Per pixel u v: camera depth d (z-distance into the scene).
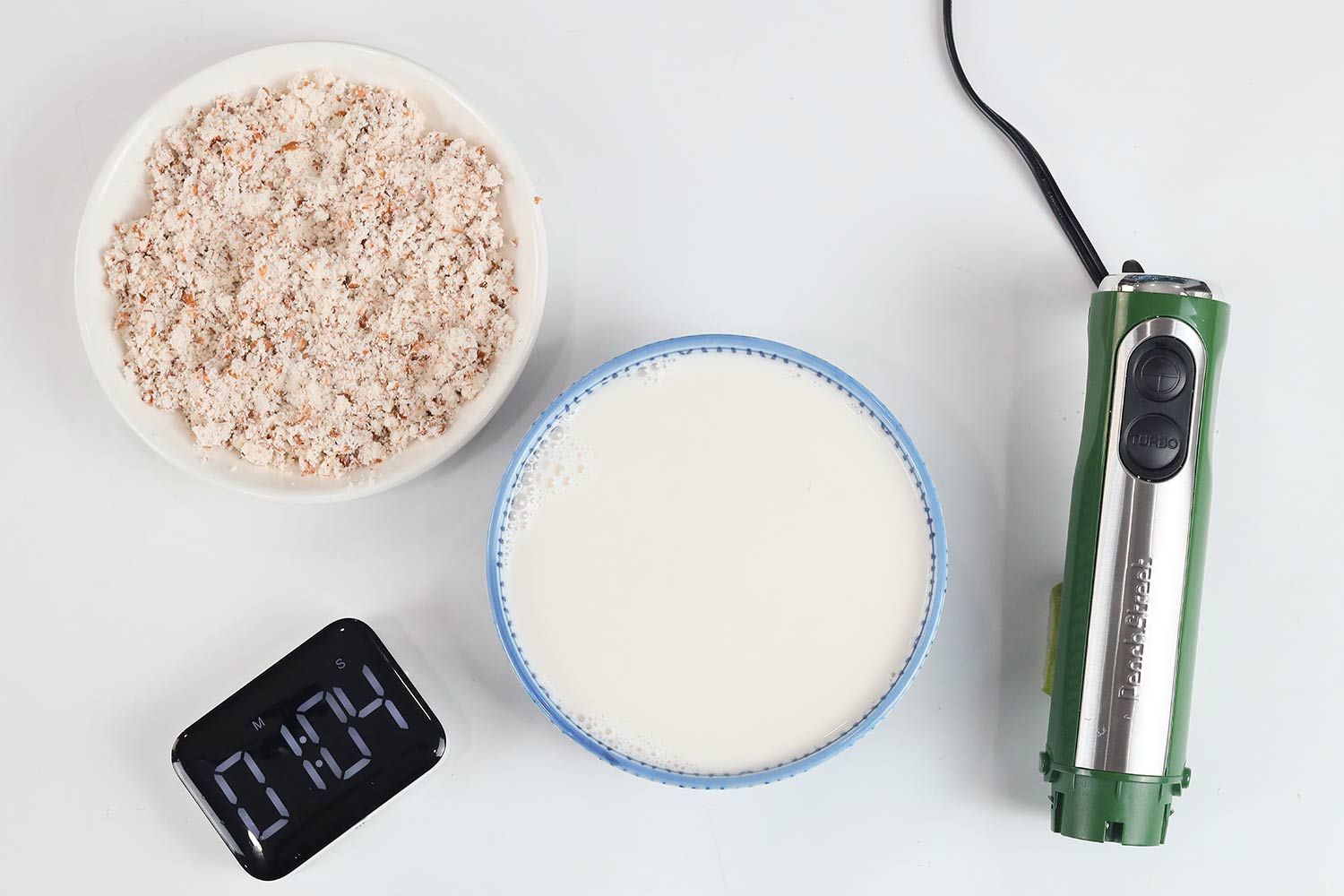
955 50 0.69
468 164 0.64
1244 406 0.68
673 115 0.69
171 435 0.64
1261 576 0.68
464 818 0.67
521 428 0.68
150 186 0.65
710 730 0.62
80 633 0.68
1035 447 0.68
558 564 0.62
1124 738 0.61
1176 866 0.67
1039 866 0.67
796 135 0.69
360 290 0.65
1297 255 0.68
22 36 0.69
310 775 0.64
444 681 0.67
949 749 0.67
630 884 0.67
